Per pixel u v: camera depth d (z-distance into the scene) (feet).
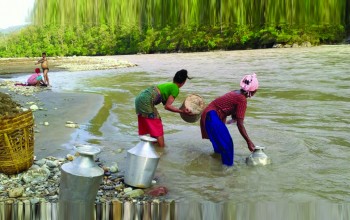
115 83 56.18
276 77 57.72
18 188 12.88
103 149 19.34
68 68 95.66
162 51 166.81
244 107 17.06
